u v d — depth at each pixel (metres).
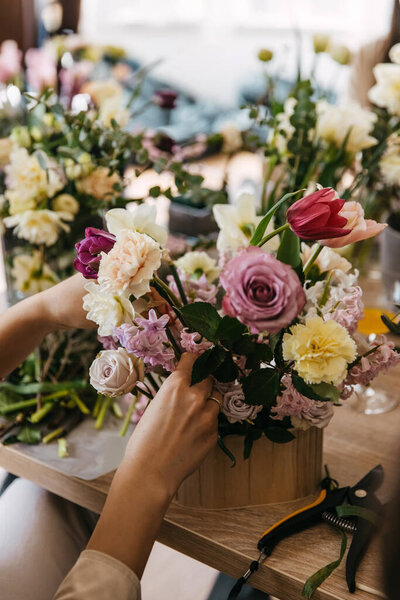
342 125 1.08
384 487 0.80
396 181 1.25
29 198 1.07
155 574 1.44
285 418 0.79
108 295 0.67
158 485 0.69
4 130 1.18
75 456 0.95
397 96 1.21
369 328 1.13
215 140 1.28
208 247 1.20
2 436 0.99
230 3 4.96
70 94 1.42
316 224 0.57
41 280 1.13
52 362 1.10
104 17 5.03
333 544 0.77
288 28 4.85
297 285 0.56
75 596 0.63
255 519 0.82
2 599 0.89
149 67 1.31
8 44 1.44
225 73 4.73
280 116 1.15
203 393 0.72
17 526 1.00
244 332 0.67
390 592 0.52
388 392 1.07
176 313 0.75
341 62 1.24
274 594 0.75
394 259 1.23
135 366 0.71
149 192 1.08
